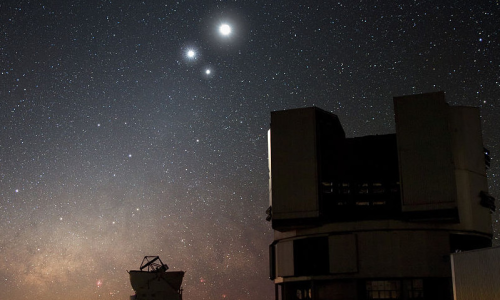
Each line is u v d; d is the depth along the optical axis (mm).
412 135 51594
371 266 50594
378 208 52312
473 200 52531
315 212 52562
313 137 54594
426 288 49625
